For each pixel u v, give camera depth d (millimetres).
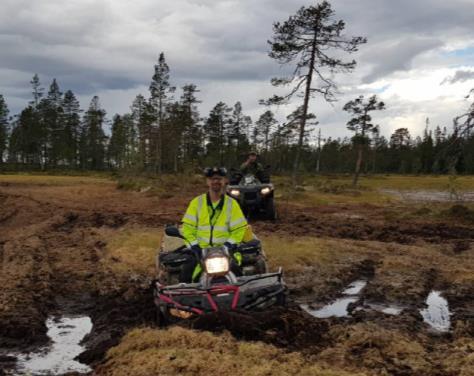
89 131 99875
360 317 6449
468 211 17859
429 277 8773
